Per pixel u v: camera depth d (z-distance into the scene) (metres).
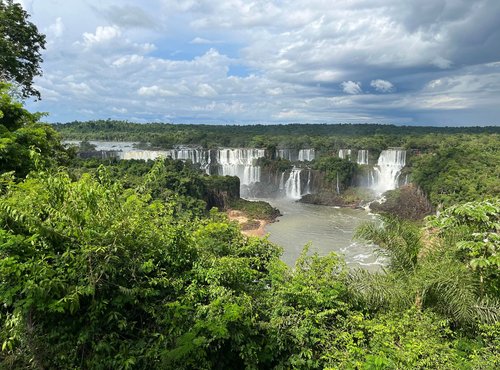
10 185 6.53
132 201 7.13
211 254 8.47
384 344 6.42
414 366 5.95
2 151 9.16
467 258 8.52
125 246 6.45
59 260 5.83
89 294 5.72
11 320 5.20
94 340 6.00
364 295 8.16
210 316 6.43
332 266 8.61
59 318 5.86
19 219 5.63
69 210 5.86
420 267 8.39
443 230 8.98
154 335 6.25
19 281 5.23
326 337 7.03
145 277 6.79
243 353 6.63
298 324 7.25
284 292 7.61
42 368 5.64
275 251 10.45
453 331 7.46
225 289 7.00
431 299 7.88
